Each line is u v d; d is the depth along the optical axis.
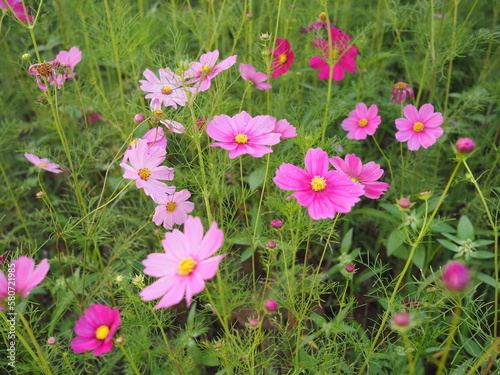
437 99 0.75
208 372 0.60
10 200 0.75
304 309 0.50
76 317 0.60
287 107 0.79
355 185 0.40
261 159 0.68
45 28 0.81
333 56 0.57
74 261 0.62
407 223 0.60
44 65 0.54
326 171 0.42
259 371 0.54
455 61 0.92
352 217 0.76
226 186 0.64
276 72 0.68
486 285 0.66
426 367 0.59
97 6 0.73
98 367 0.60
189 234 0.35
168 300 0.33
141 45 0.71
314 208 0.39
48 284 0.60
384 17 0.87
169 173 0.48
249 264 0.69
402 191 0.71
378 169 0.46
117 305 0.61
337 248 0.73
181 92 0.51
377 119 0.64
